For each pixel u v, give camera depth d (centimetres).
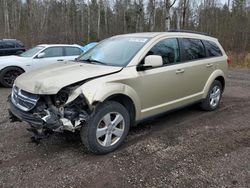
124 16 4841
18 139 495
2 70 991
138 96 476
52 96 411
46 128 403
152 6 3509
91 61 523
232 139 511
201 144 487
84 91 405
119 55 507
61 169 401
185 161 427
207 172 397
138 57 486
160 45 527
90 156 438
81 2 5038
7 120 592
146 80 484
